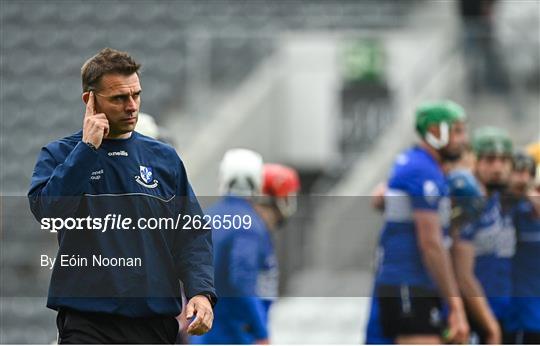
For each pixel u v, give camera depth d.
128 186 15.77
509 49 44.22
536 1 49.91
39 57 52.50
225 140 45.19
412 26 47.94
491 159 25.45
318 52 45.94
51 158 15.62
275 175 25.23
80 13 54.41
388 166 43.72
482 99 44.09
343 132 45.59
